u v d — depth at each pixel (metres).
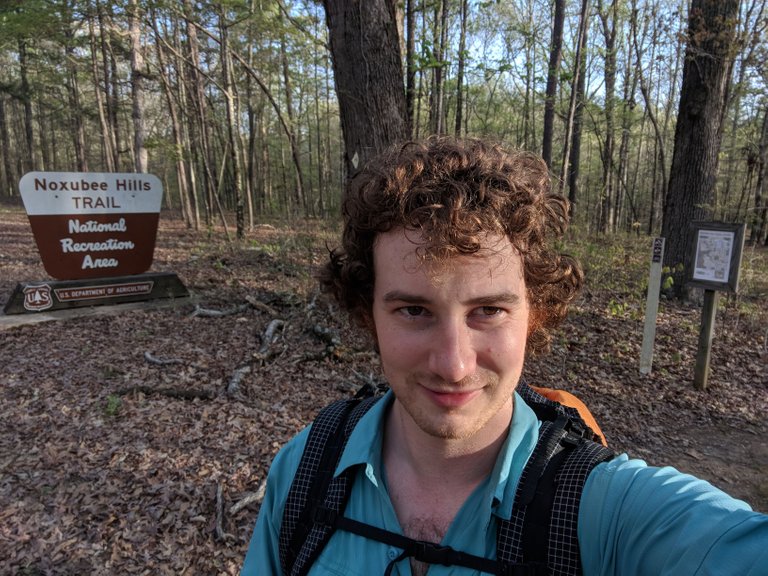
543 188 0.84
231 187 34.91
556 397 1.28
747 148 16.84
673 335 6.30
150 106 28.19
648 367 5.21
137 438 3.83
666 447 4.06
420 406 0.76
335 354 5.43
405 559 0.80
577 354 5.66
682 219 7.75
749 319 6.95
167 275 7.80
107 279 7.42
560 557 0.72
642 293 7.89
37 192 7.00
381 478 0.88
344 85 5.59
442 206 0.70
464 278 0.71
